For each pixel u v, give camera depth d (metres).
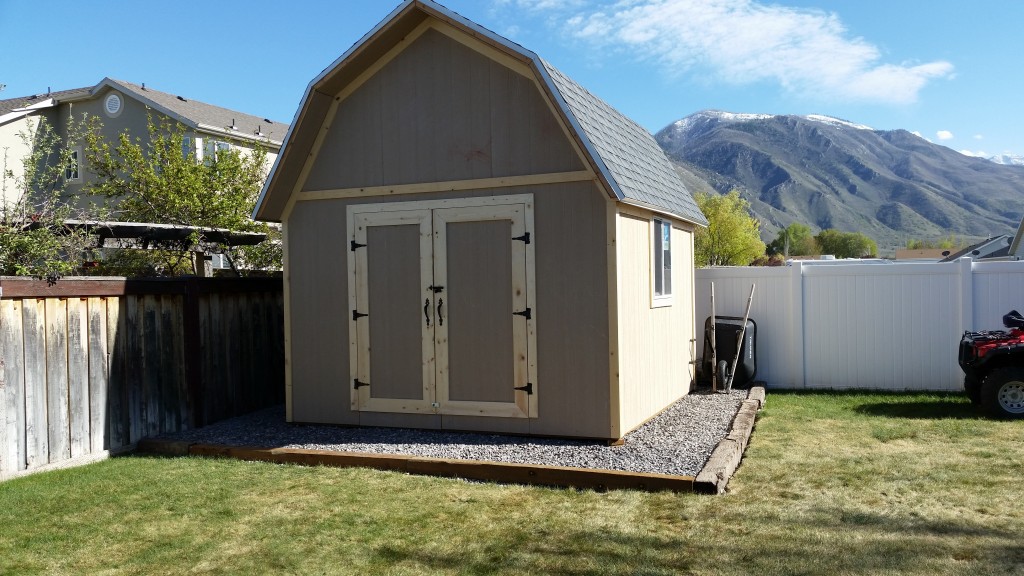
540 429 7.67
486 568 4.46
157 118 22.47
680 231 10.42
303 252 8.65
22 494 5.99
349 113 8.40
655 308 8.91
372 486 6.28
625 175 7.68
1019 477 6.11
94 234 9.09
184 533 5.14
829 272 11.48
